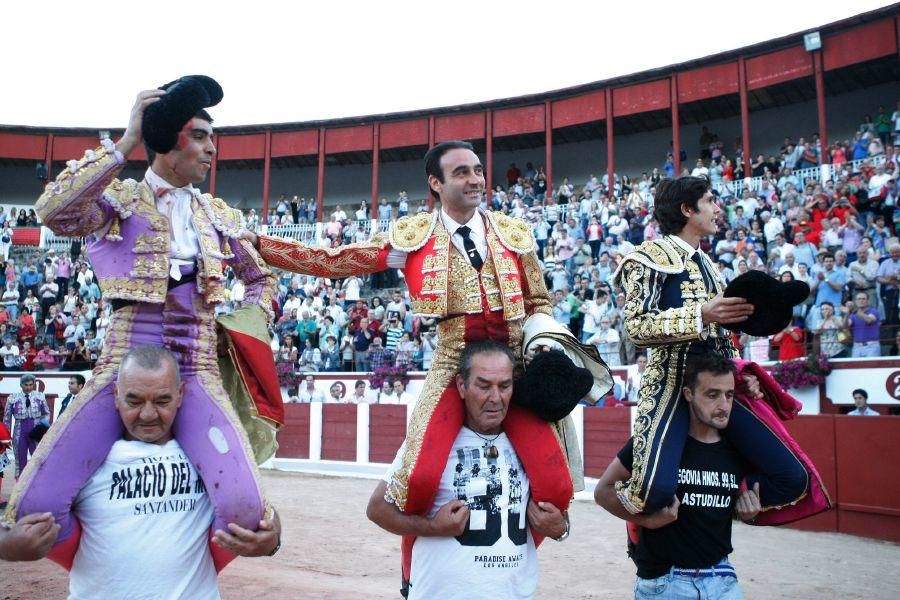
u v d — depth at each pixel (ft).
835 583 14.01
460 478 7.01
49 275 53.16
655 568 7.79
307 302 44.50
